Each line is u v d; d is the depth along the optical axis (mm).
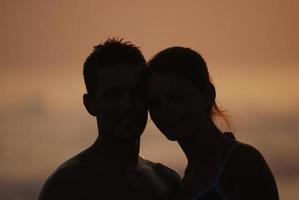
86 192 5316
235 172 4945
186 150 5273
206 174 5059
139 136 5551
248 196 4910
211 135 5195
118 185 5441
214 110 5371
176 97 5164
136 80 5395
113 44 5469
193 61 5172
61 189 5273
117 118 5410
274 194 4957
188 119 5188
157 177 5852
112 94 5402
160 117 5238
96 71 5445
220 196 4945
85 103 5594
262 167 4965
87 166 5414
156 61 5230
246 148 5012
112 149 5500
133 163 5652
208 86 5219
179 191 5242
